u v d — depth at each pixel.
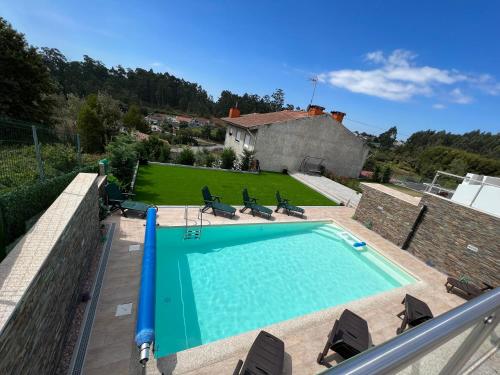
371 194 12.89
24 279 2.88
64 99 36.09
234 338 5.37
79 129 22.05
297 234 11.77
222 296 7.40
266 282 8.24
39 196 6.57
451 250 9.61
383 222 12.18
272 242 10.76
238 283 8.01
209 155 21.75
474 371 1.86
